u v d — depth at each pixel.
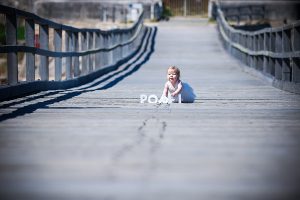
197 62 31.55
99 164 4.62
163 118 8.38
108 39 25.50
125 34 33.34
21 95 11.94
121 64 28.16
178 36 45.31
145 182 3.98
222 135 6.46
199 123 7.72
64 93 13.70
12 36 11.40
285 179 4.10
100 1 57.69
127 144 5.72
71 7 57.59
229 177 4.15
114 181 4.01
